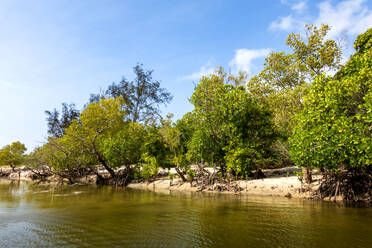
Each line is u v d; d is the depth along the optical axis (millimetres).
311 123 13086
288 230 8773
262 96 26578
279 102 21281
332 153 11625
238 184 20766
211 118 22281
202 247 7293
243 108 21141
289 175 22625
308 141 12562
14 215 12250
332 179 14914
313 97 13023
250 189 19656
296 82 25062
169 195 20031
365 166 13594
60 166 36406
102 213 12539
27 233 8969
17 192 23875
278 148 21844
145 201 16672
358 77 11648
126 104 50719
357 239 7707
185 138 25797
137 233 8773
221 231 8852
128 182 31906
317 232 8477
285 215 11141
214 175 22875
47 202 16781
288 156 21344
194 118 24062
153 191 23812
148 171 28062
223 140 22406
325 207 12734
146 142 28469
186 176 28750
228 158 20609
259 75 27312
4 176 60031
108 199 18109
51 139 37656
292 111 19984
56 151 38188
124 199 17984
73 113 59562
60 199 18375
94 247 7418
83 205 15320
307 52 23078
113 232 8953
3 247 7570
